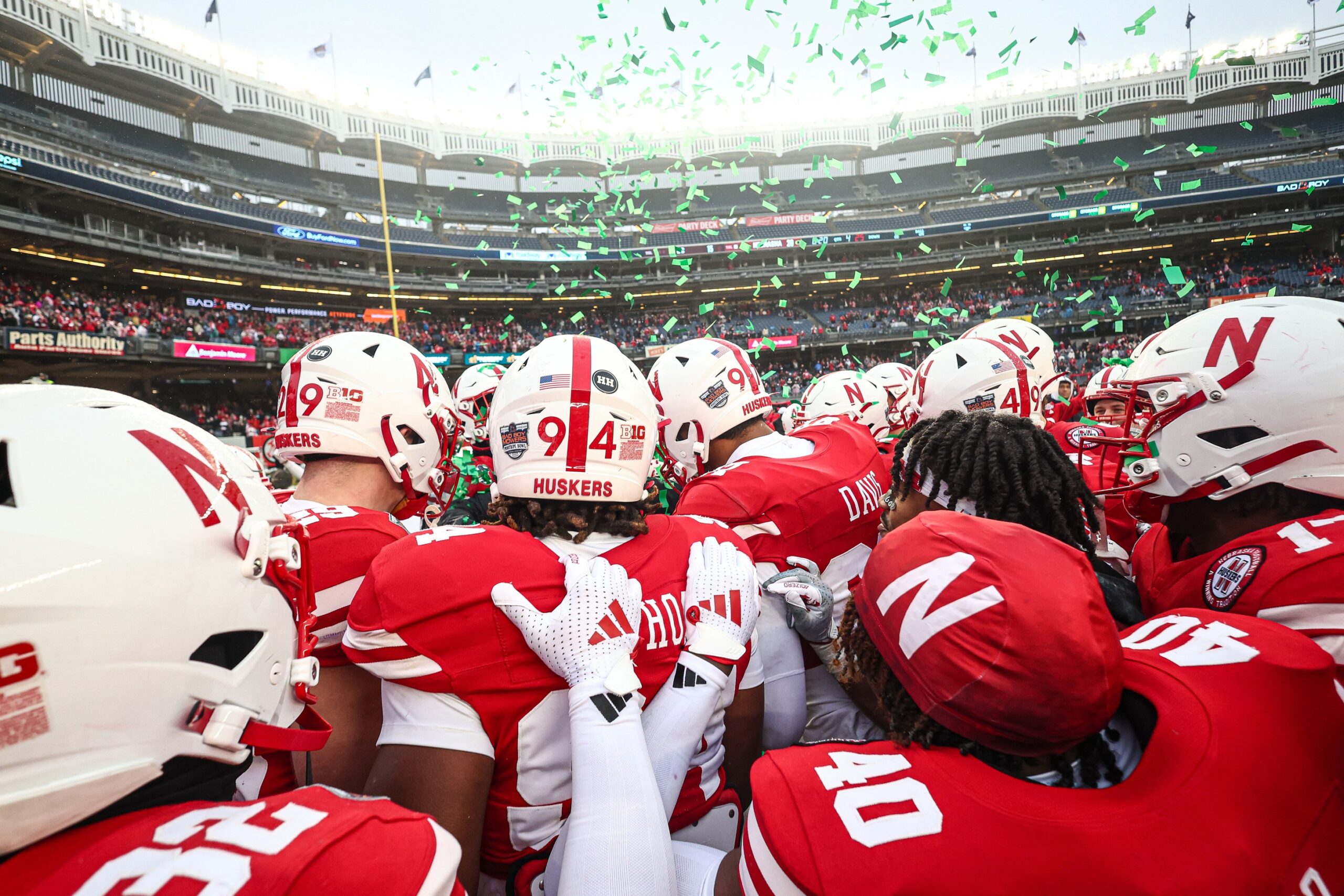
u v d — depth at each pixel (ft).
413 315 102.89
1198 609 3.34
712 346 7.47
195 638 2.20
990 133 119.24
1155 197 96.78
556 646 3.18
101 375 72.95
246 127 95.91
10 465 2.01
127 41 80.53
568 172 118.62
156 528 2.14
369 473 5.74
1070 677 2.39
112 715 1.98
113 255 68.49
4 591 1.79
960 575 2.65
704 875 3.23
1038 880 2.20
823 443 6.55
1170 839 2.25
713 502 5.63
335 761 4.10
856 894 2.24
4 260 66.08
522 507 4.05
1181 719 2.63
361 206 103.71
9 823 1.81
